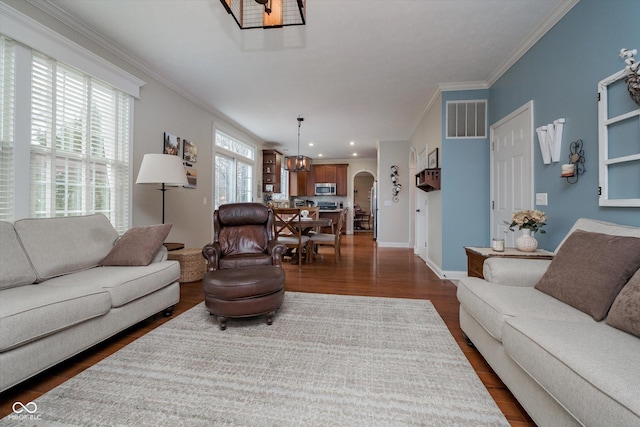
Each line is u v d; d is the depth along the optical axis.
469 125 3.69
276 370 1.59
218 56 3.00
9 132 2.05
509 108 3.09
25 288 1.65
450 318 2.37
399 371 1.58
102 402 1.31
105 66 2.72
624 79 1.69
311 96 4.08
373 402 1.33
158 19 2.41
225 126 5.15
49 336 1.44
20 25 2.04
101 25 2.49
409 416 1.24
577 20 2.07
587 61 1.97
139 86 3.15
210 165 4.68
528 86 2.71
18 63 2.06
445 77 3.47
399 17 2.35
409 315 2.42
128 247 2.27
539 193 2.54
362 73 3.37
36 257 1.86
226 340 1.95
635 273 1.18
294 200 9.73
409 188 6.45
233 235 3.11
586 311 1.28
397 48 2.83
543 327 1.15
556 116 2.31
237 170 5.91
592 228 1.65
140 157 3.20
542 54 2.50
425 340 1.96
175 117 3.79
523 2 2.17
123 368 1.60
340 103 4.35
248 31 2.57
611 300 1.21
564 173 2.08
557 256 1.62
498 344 1.43
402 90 3.86
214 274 2.24
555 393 0.95
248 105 4.45
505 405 1.33
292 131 6.00
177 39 2.70
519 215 2.29
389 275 3.87
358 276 3.81
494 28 2.49
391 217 6.62
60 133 2.39
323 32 2.57
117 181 2.92
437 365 1.65
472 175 3.67
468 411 1.27
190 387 1.43
